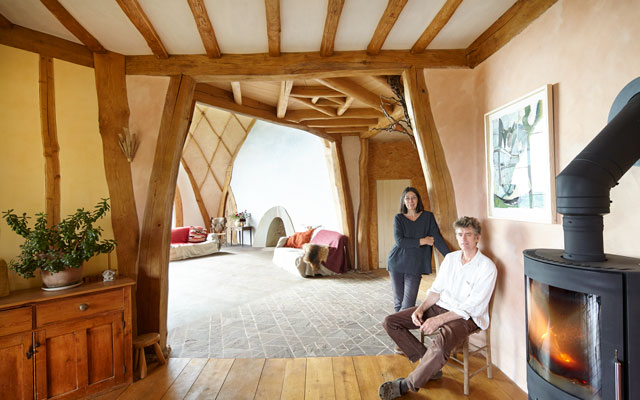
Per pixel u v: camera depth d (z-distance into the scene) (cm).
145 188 286
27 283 236
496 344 254
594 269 126
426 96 291
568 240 146
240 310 415
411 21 246
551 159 191
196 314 401
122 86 283
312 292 499
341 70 289
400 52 289
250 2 218
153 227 284
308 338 323
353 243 681
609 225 161
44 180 251
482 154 272
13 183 240
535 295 158
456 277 237
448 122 290
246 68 289
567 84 184
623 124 137
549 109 193
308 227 763
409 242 277
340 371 256
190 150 1073
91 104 272
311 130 599
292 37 265
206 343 314
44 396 206
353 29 255
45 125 253
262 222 986
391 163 692
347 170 682
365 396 222
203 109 1001
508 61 237
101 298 230
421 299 455
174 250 787
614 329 121
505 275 241
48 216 251
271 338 325
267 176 958
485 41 264
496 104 252
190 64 288
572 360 137
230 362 273
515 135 224
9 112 240
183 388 234
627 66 151
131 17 226
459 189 288
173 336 332
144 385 238
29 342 202
